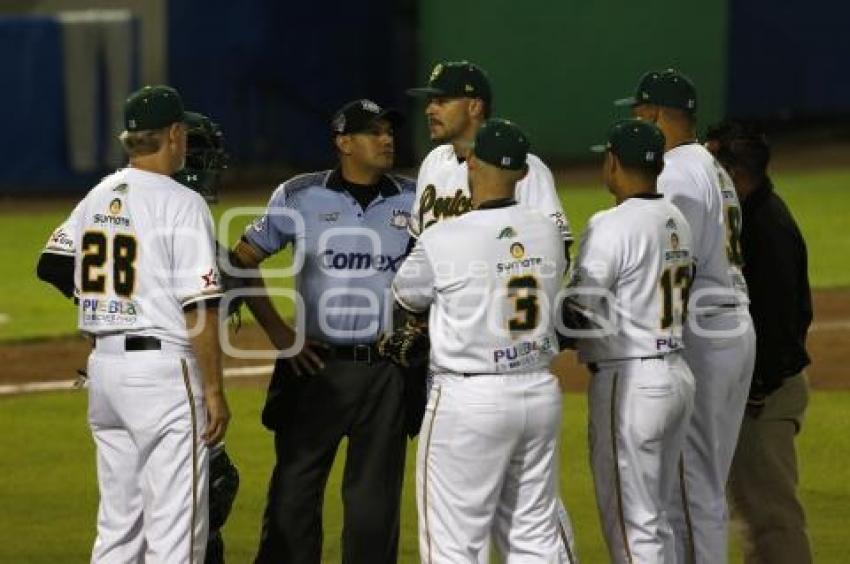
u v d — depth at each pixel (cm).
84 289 2498
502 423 2430
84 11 10094
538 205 2630
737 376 2661
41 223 8512
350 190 2756
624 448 2519
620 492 2534
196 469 2477
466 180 2661
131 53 9775
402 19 10562
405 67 10581
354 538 2762
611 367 2520
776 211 2752
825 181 9612
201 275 2447
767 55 11656
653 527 2542
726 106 11469
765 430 2789
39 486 3772
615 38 11112
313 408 2761
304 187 2764
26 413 4534
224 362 5100
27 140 9762
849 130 11656
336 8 10369
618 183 2544
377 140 2728
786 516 2802
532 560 2503
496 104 10806
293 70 10269
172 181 2500
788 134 11594
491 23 10775
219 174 2762
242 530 3394
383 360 2759
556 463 2523
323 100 10369
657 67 11212
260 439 4172
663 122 2689
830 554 3191
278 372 2803
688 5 11269
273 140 10269
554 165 10719
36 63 9712
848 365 5072
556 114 11031
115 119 9781
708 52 11362
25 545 3306
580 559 3203
